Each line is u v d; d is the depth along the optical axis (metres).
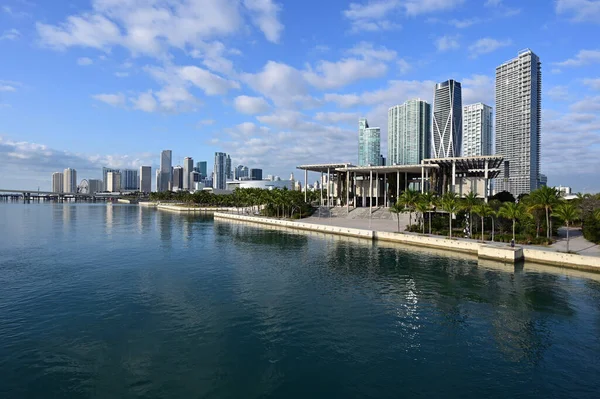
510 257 56.47
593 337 29.12
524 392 21.58
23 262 57.09
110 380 22.17
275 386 21.83
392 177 142.88
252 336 28.83
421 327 31.09
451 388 21.94
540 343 28.12
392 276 48.50
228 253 66.62
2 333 28.91
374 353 26.30
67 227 113.25
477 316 33.62
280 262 58.03
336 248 72.50
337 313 34.25
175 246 75.12
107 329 29.91
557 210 57.50
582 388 22.02
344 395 21.06
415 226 85.62
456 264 56.44
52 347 26.52
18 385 21.55
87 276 47.84
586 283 44.72
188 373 23.12
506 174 127.31
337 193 151.00
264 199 139.62
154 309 34.88
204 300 37.81
